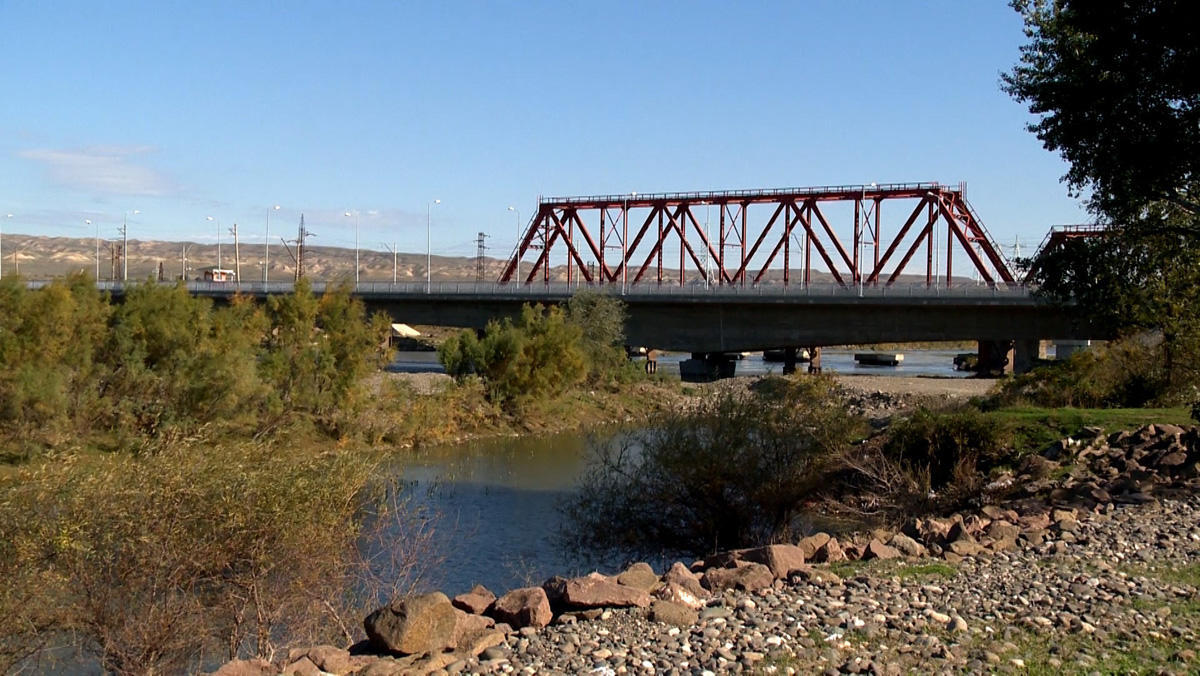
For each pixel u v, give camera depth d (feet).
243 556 53.67
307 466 59.41
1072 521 58.54
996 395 137.28
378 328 157.17
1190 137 78.54
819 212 289.33
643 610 40.24
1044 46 88.22
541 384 181.16
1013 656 33.71
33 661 54.29
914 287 235.61
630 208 325.62
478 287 296.71
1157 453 81.87
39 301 123.95
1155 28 76.02
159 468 55.06
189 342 133.08
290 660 37.55
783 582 45.47
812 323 249.96
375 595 60.44
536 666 33.60
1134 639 35.50
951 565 48.60
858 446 99.30
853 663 32.48
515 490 115.55
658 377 239.09
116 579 52.19
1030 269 99.96
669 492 84.99
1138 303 97.81
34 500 53.93
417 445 155.74
